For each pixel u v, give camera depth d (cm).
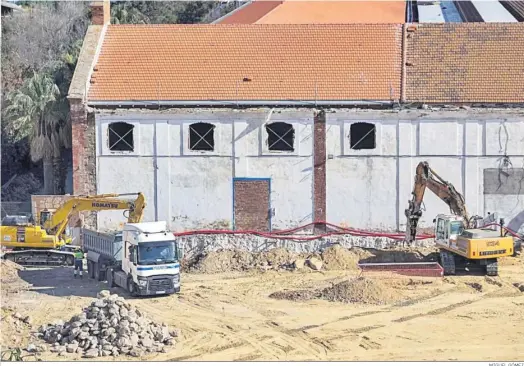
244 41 7975
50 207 7538
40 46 12594
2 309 5631
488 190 7306
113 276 6366
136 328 4800
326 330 5112
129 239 6131
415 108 7362
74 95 7381
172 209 7419
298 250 7269
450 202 6712
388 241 7250
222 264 6938
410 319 5334
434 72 7656
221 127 7344
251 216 7381
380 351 4709
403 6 10744
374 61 7756
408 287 6134
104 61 7844
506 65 7669
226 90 7538
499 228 6806
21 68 12131
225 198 7388
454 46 7862
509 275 6456
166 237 6041
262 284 6372
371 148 7306
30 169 11212
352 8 10500
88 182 7481
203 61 7806
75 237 7494
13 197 10406
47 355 4616
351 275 6619
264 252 7156
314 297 5884
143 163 7419
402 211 7306
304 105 7462
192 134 7406
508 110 7212
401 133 7269
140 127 7394
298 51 7862
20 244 7131
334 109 7288
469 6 10450
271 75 7650
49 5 13775
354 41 7938
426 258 6900
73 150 7462
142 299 5931
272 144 7375
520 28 7956
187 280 6562
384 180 7306
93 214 7475
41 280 6656
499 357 4584
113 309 4844
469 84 7544
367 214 7325
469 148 7269
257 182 7356
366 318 5362
